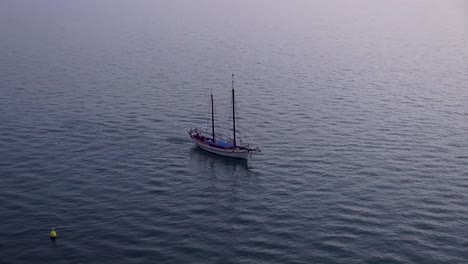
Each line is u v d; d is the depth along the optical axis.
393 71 192.62
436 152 115.75
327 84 174.00
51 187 98.69
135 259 77.19
